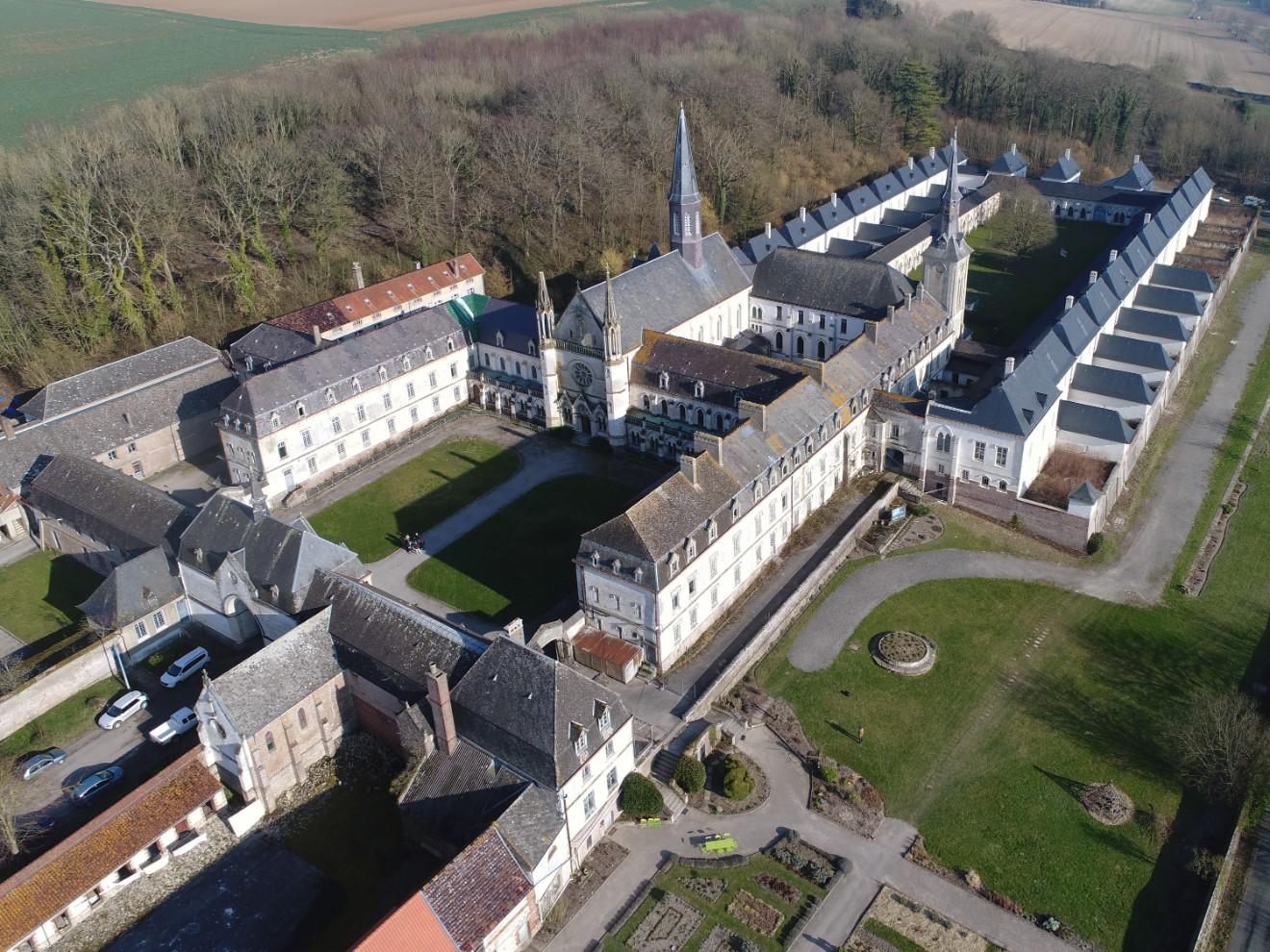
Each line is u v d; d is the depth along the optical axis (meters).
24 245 143.88
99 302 144.75
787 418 106.88
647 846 76.56
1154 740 84.44
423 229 179.62
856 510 114.50
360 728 88.44
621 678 90.81
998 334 158.62
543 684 73.44
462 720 76.12
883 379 122.81
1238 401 138.75
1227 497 117.38
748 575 102.75
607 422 128.38
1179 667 92.12
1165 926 69.50
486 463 129.12
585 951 68.69
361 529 116.25
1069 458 119.31
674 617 91.56
